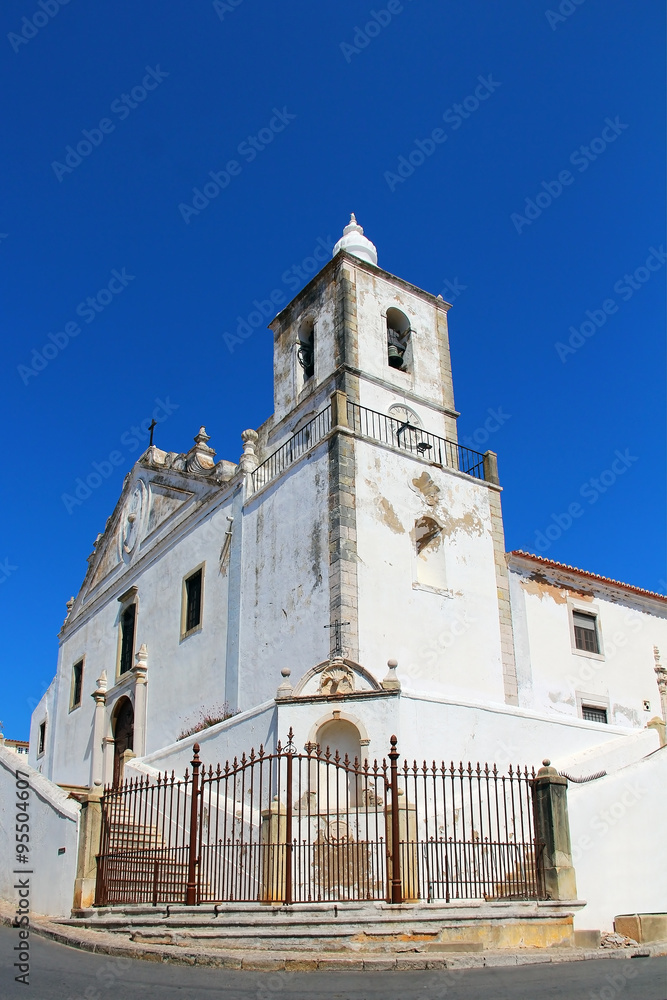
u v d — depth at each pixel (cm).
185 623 2359
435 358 2473
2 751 1581
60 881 1255
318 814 1159
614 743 1741
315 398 2292
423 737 1464
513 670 2097
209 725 2039
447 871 1078
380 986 771
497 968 878
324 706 1486
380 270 2412
